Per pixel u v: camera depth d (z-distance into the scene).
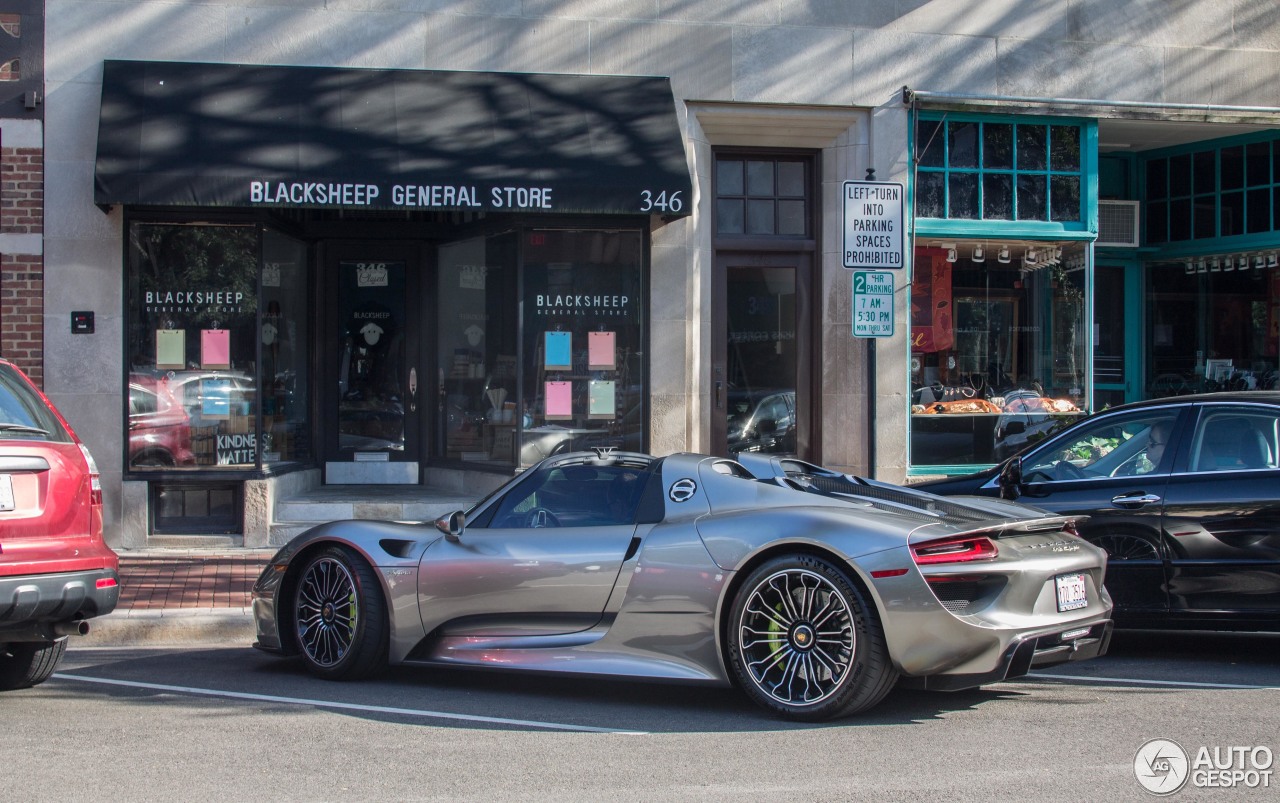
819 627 5.52
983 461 12.05
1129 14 12.34
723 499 6.06
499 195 10.49
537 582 6.14
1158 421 7.23
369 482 12.69
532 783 4.67
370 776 4.78
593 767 4.89
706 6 11.66
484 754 5.11
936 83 11.97
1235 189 13.34
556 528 6.30
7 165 10.73
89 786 4.66
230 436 10.99
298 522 11.13
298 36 11.18
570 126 11.04
